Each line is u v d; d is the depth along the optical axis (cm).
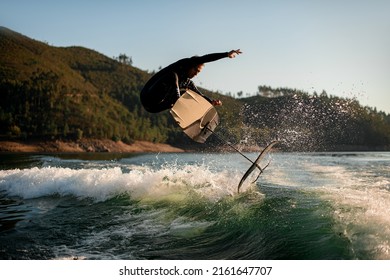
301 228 568
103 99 13788
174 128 12525
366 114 6203
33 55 15825
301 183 1049
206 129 765
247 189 908
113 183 1020
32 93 10631
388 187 955
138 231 677
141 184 998
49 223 752
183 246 591
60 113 10269
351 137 5753
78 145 8750
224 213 720
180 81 627
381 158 2964
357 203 668
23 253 573
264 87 10875
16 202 982
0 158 3195
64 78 14562
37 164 2347
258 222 633
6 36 16612
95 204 914
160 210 808
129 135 10350
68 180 1094
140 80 18938
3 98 10331
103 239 638
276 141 837
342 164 1981
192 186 965
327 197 750
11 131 8531
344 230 525
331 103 2720
